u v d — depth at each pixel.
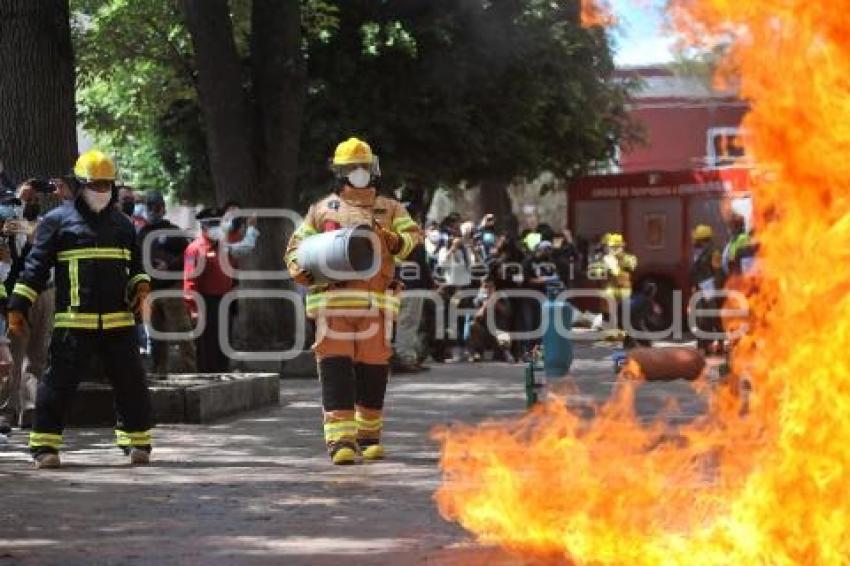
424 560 9.91
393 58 41.16
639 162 53.38
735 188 43.62
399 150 42.34
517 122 43.97
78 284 15.05
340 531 11.20
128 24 37.09
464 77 42.12
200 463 15.34
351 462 15.16
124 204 21.91
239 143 29.11
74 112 21.12
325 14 37.25
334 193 15.84
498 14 42.38
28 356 17.94
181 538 10.94
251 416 20.17
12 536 11.05
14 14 20.61
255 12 29.53
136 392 15.32
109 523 11.62
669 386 23.08
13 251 16.89
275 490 13.34
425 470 14.56
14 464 15.28
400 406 21.19
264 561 9.99
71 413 18.86
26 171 20.56
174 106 41.97
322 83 40.69
